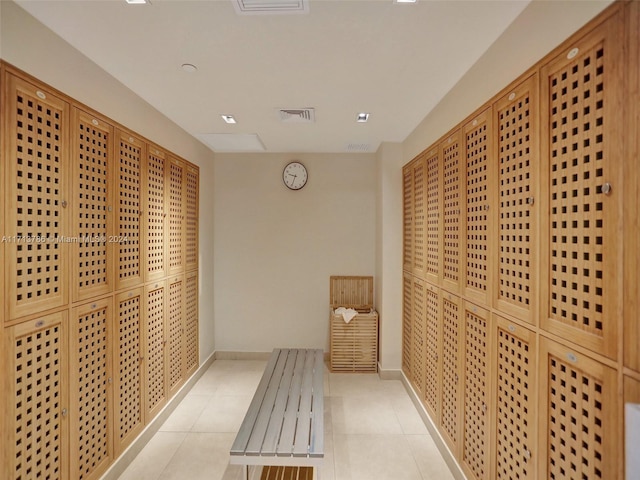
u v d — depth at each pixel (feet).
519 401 4.82
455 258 7.08
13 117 4.53
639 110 2.98
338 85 7.17
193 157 11.14
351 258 13.58
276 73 6.64
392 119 9.30
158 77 6.79
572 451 3.82
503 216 5.25
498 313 5.37
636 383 3.01
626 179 3.10
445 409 7.63
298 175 13.43
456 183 7.02
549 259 4.18
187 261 10.75
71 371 5.68
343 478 6.98
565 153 3.92
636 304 3.01
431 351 8.60
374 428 8.84
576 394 3.75
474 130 6.25
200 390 11.02
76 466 5.80
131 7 4.65
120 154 7.04
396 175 11.67
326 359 13.65
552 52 4.09
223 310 13.67
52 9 4.68
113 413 6.86
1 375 4.42
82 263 5.95
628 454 2.64
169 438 8.41
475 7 4.68
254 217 13.58
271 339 13.71
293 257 13.60
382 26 5.14
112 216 6.77
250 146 12.48
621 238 3.15
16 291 4.62
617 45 3.20
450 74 6.66
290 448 5.74
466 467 6.50
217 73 6.63
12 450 4.58
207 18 4.92
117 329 6.99
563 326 3.91
